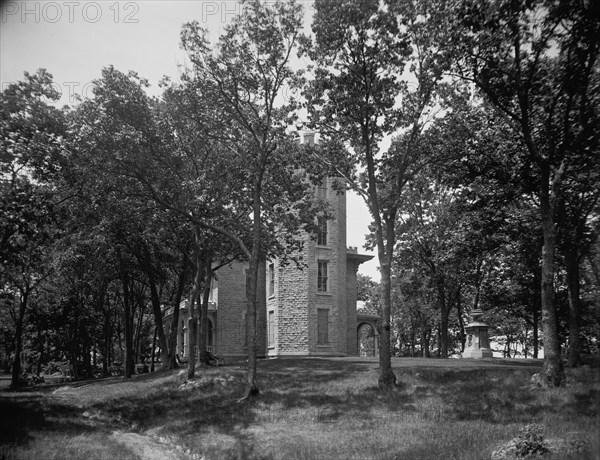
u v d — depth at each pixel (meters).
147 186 24.55
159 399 23.09
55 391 33.00
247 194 27.06
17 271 33.53
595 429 11.09
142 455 13.76
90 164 22.69
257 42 21.06
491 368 22.55
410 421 15.20
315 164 24.09
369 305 73.94
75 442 13.94
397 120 21.86
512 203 27.67
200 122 23.69
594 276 15.17
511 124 20.66
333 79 20.53
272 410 18.22
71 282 46.72
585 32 16.05
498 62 18.72
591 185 18.39
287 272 40.56
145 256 35.00
